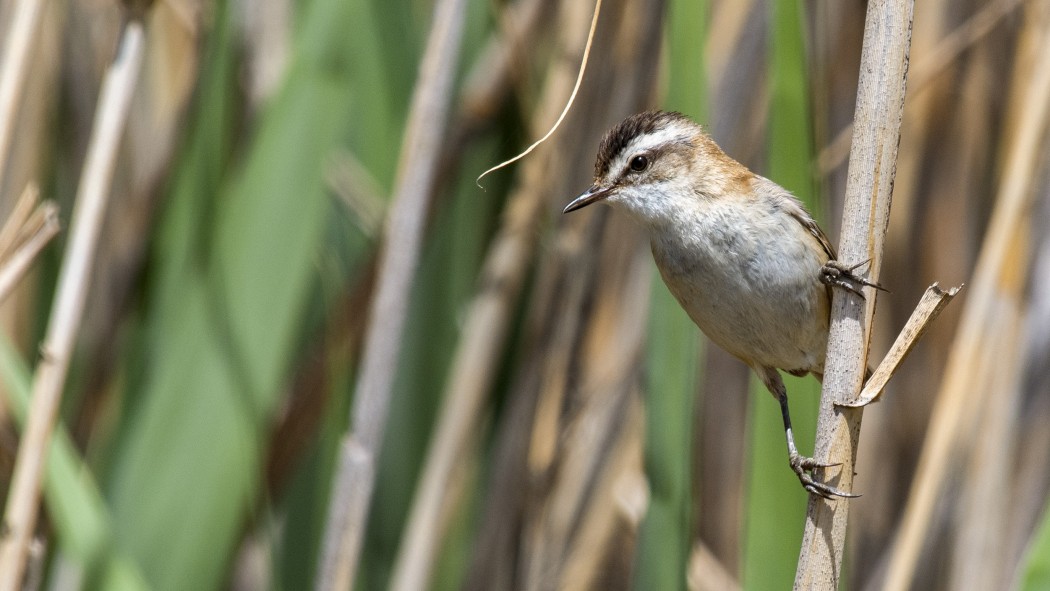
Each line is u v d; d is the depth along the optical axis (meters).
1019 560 9.67
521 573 9.26
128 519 8.08
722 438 11.30
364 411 7.88
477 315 8.94
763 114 9.05
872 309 5.82
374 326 7.91
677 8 7.19
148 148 10.14
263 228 8.31
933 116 10.75
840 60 10.05
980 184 10.66
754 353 7.48
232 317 8.23
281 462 9.27
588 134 9.24
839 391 5.82
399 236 7.93
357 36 9.20
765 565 6.95
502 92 9.29
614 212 9.28
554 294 9.28
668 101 7.32
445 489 8.66
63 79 10.27
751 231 7.27
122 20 7.66
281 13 9.53
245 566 9.64
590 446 9.31
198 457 8.16
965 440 9.24
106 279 9.88
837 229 10.25
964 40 9.31
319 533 9.02
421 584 8.52
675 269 7.50
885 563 10.34
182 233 8.50
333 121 8.43
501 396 9.58
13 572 6.76
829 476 5.81
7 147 7.32
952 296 5.62
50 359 7.05
